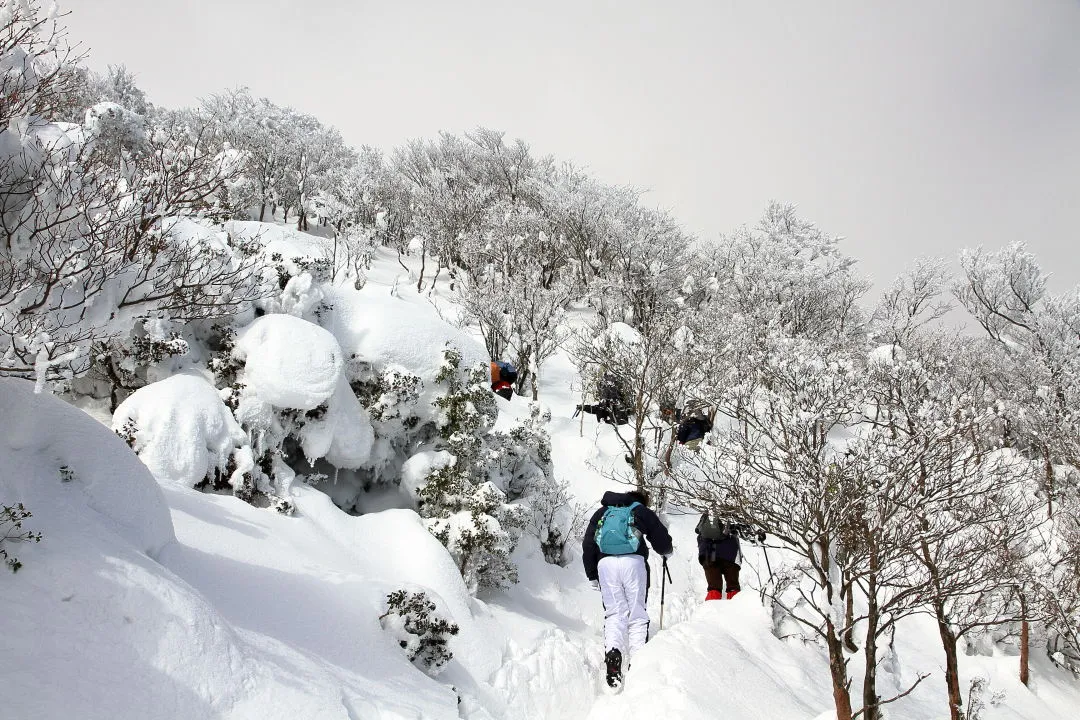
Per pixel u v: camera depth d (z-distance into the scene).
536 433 6.71
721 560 6.37
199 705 2.31
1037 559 6.00
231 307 4.18
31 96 2.84
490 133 28.92
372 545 4.73
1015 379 15.17
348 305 6.00
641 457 8.32
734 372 9.84
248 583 3.39
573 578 6.31
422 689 3.44
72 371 2.90
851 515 3.93
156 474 4.09
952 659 4.57
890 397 5.95
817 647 5.55
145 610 2.39
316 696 2.70
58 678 2.02
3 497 2.44
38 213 2.66
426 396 5.86
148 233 3.28
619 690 4.36
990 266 18.69
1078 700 6.29
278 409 4.95
